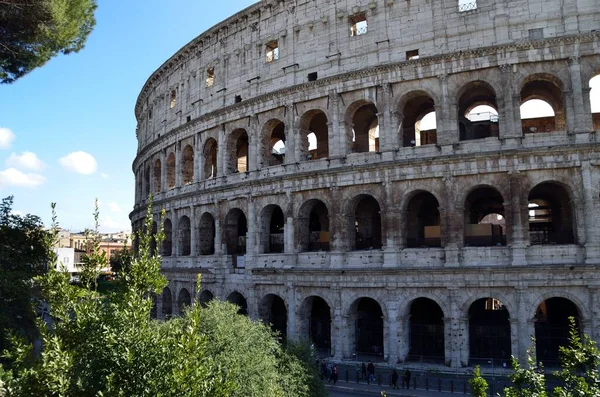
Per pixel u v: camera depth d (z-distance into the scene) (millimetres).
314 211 77750
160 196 92188
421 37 61250
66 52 49969
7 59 46844
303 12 70375
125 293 21812
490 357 57656
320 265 64562
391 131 61250
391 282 58844
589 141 53656
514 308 53969
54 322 20797
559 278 52562
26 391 17797
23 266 52375
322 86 66188
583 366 24141
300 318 65500
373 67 62219
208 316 36094
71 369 18734
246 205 72625
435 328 59844
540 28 56719
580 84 54656
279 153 84562
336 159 64375
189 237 86250
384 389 51969
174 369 18328
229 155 77938
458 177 57469
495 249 55312
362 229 71438
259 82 74125
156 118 99125
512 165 55250
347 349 61188
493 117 69375
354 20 67312
